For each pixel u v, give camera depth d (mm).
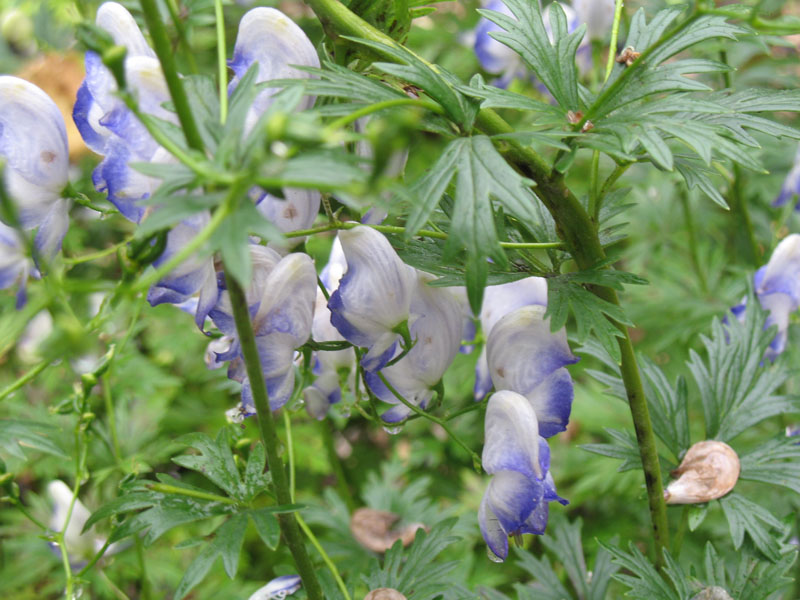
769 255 521
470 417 606
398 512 508
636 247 635
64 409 363
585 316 300
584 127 291
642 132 283
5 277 299
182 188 250
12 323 262
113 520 329
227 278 268
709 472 346
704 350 585
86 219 562
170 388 535
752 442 510
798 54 613
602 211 350
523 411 303
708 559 350
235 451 343
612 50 314
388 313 303
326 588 357
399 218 334
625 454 354
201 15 419
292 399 348
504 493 305
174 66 245
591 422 570
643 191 651
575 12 455
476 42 507
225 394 598
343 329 304
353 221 314
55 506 413
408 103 265
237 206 239
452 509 513
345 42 300
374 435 658
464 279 304
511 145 297
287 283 297
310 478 622
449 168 270
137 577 493
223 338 349
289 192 301
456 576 490
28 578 494
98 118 290
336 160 237
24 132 295
